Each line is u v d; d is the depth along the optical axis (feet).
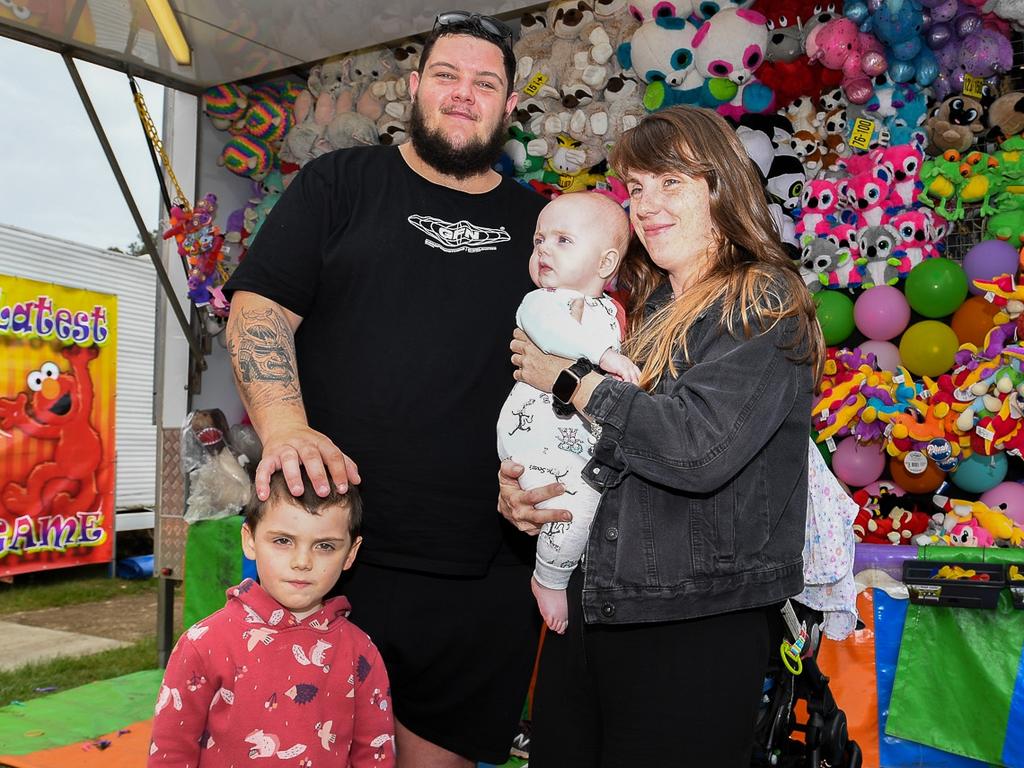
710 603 4.47
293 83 15.34
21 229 22.62
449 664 6.78
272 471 5.13
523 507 5.32
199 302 13.65
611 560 4.64
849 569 5.60
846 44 11.09
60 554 23.29
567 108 12.80
